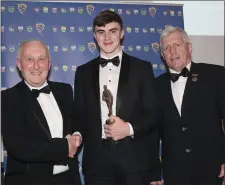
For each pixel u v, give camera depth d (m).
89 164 2.61
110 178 2.55
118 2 3.65
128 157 2.54
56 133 2.61
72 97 2.83
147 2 3.70
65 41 3.56
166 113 2.81
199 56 3.95
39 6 3.54
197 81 2.80
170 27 2.92
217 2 3.98
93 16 3.62
